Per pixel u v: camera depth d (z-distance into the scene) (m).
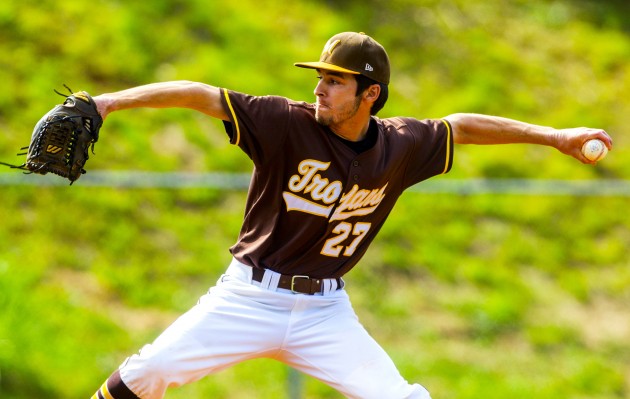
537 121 47.94
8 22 39.62
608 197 45.72
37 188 34.72
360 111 13.78
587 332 37.88
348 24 48.91
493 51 51.41
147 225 35.91
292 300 14.32
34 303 30.05
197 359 14.02
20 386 26.53
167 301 33.25
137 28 42.44
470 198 43.06
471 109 46.47
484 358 34.62
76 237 34.12
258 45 44.84
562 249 42.28
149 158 37.56
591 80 52.53
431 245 39.91
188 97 13.22
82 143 12.56
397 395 14.36
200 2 45.59
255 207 14.29
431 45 49.97
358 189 14.16
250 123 13.44
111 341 30.20
